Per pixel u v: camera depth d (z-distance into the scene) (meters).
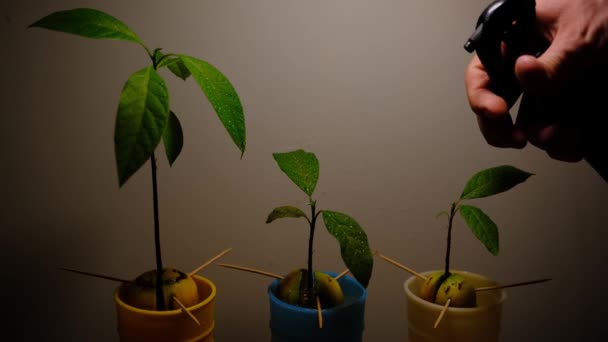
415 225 0.93
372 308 0.95
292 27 0.86
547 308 0.97
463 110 0.90
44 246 0.86
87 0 0.82
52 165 0.85
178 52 0.84
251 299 0.92
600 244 0.96
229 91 0.59
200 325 0.67
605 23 0.53
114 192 0.87
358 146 0.90
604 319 0.98
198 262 0.90
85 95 0.84
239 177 0.89
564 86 0.57
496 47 0.59
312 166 0.71
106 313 0.89
